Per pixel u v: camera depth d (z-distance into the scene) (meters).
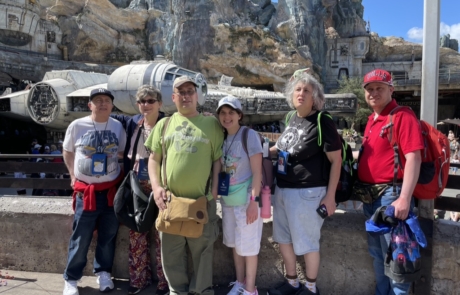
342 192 3.10
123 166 3.70
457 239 3.02
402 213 2.57
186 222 2.89
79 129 3.57
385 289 3.07
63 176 9.10
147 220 3.15
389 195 2.79
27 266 4.09
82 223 3.49
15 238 4.11
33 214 4.04
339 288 3.40
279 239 3.19
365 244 3.29
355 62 59.97
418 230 2.64
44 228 4.03
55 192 9.28
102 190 3.55
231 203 3.10
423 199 2.90
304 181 2.98
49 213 4.00
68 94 17.66
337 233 3.36
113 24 50.94
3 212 4.09
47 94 17.95
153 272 3.78
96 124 3.57
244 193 3.07
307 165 2.97
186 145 2.96
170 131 3.04
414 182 2.58
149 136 3.19
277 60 46.66
